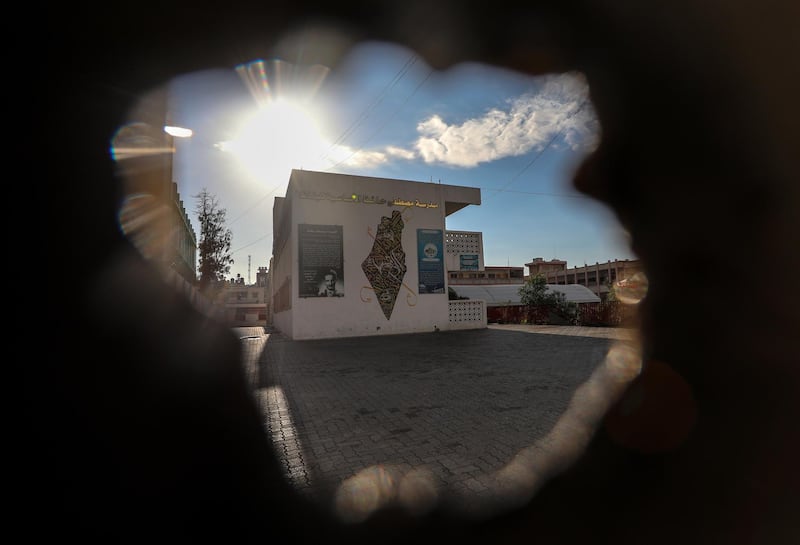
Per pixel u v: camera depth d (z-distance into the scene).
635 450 1.12
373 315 18.59
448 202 21.28
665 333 1.07
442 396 6.56
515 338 15.84
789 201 0.85
